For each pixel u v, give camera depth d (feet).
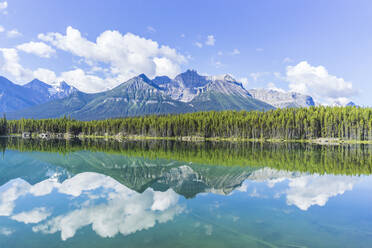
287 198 83.61
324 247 48.06
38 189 96.78
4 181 112.68
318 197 85.20
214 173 131.95
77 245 48.47
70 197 84.74
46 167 153.99
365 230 57.06
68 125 654.12
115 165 162.30
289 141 483.92
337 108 527.40
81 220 62.54
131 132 625.82
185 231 55.16
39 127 654.12
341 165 159.63
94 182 109.60
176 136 577.84
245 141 488.02
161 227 57.57
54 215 66.28
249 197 84.53
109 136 646.74
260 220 62.54
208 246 47.85
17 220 62.80
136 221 61.36
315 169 143.74
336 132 474.90
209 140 524.11
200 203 77.20
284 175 125.90
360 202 79.66
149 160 185.68
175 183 107.14
